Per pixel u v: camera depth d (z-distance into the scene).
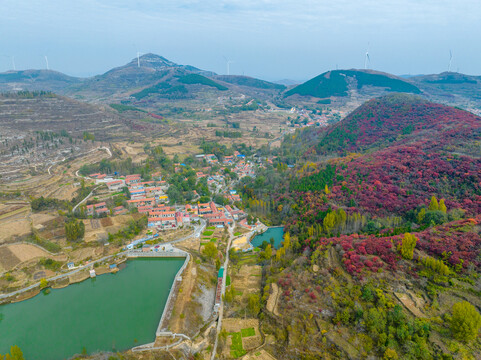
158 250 151.50
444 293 93.81
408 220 148.88
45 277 129.88
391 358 80.94
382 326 89.06
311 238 147.25
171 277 135.25
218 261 142.25
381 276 104.25
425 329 84.44
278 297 114.69
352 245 122.38
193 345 99.06
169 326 104.69
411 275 102.19
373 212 159.38
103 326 107.00
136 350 95.88
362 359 84.56
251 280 132.88
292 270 126.31
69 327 106.56
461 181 155.38
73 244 149.62
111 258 144.50
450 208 142.38
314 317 100.06
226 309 115.75
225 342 99.38
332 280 109.69
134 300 120.19
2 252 140.62
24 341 100.69
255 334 103.12
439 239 113.06
